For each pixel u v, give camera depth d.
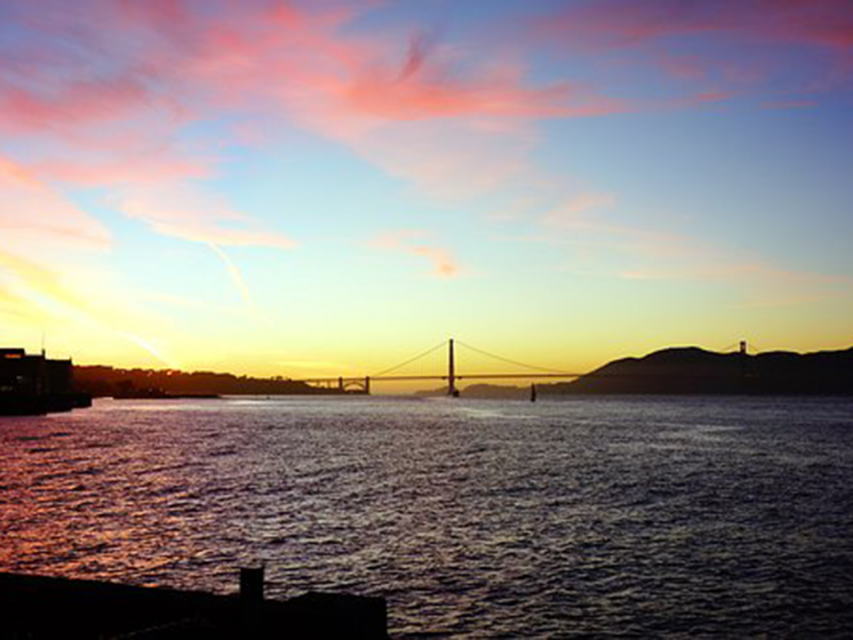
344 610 11.17
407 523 37.38
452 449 87.56
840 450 85.38
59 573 26.97
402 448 89.50
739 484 53.88
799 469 64.31
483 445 94.44
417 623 21.64
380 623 11.65
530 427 143.75
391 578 26.55
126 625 12.23
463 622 21.75
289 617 11.16
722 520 38.56
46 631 12.52
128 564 28.33
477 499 46.16
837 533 35.00
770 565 28.59
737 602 23.80
